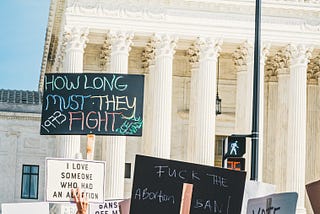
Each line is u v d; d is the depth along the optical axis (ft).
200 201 71.10
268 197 71.61
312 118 248.93
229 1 227.20
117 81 96.99
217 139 246.47
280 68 239.91
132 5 223.51
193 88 232.32
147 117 234.17
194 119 228.84
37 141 269.64
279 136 239.09
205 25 226.79
